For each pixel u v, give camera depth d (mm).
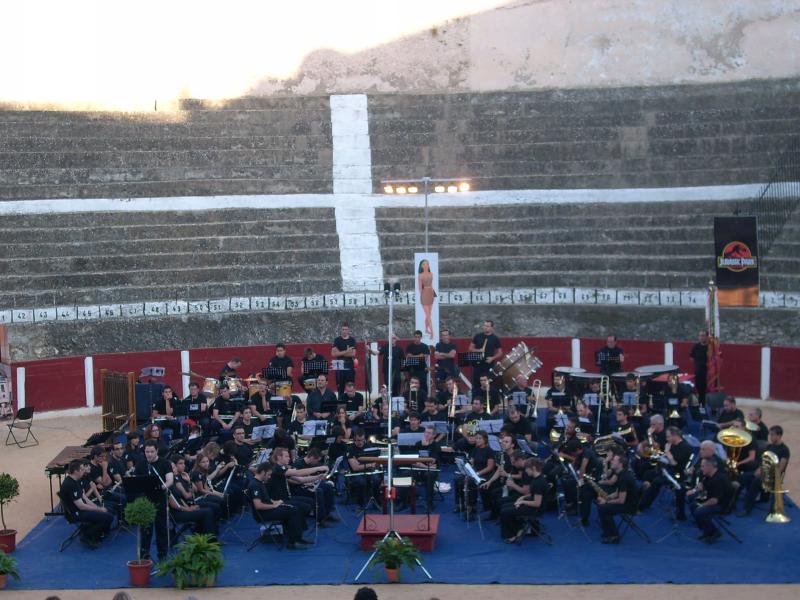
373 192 44281
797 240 38250
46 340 36062
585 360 36656
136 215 41906
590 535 22250
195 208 42625
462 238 41656
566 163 44469
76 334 36406
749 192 41656
